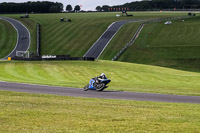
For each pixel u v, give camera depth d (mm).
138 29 147625
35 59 84438
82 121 14297
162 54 107188
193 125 13734
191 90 31938
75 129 12867
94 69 67938
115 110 17297
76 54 117625
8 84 35938
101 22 171625
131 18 194750
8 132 12328
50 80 47844
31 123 13812
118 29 151125
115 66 73812
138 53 110000
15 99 21422
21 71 64312
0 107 17656
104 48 122438
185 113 16562
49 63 77625
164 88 33938
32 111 16531
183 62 97688
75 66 71875
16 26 168125
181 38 129375
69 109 17453
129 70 68250
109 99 22781
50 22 180000
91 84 29312
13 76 54500
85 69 67750
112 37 137500
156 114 16203
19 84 36188
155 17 195875
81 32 149375
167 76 60688
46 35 147500
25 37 143625
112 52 116125
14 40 140000
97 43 130125
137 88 33469
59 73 62188
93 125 13547
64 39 139000
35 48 127562
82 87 33469
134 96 25828
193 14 191750
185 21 161500
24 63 78500
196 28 143625
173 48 113375
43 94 25547
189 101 23375
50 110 16984
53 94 26594
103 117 15219
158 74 63781
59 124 13688
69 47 127125
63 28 159750
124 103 20391
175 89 32938
